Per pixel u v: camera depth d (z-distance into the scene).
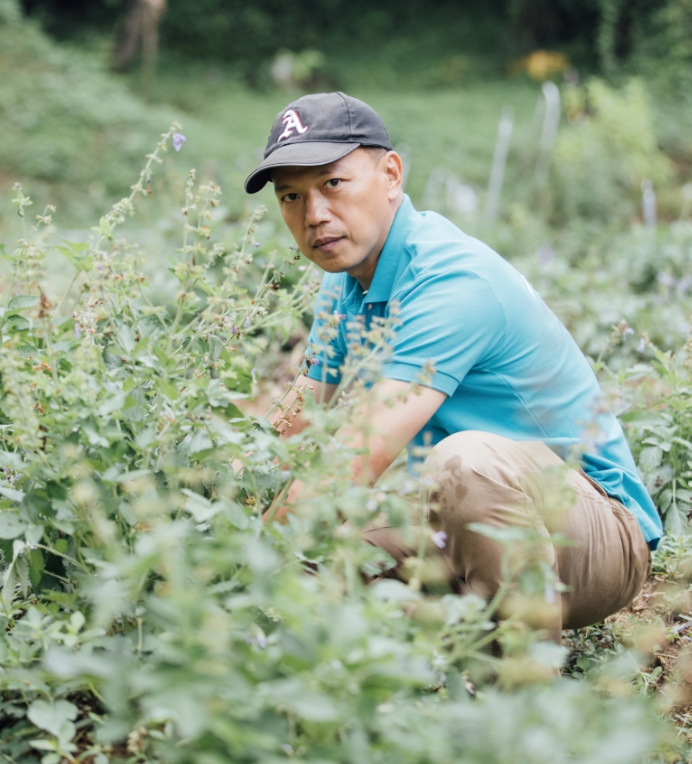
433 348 1.86
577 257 7.44
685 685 1.88
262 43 20.09
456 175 13.29
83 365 1.60
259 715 1.17
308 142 1.97
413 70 19.73
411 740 1.18
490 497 1.78
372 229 2.03
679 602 2.23
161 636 1.34
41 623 1.46
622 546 1.98
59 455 1.55
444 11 21.38
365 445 1.53
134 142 13.20
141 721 1.28
